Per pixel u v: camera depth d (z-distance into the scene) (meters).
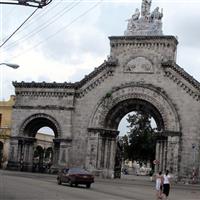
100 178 72.44
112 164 75.75
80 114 76.44
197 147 69.88
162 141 72.62
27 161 79.88
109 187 53.53
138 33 75.38
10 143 79.50
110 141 76.12
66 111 77.00
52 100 78.12
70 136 76.12
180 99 71.75
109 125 76.06
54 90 78.00
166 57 73.31
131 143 125.44
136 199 38.69
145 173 154.00
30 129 80.38
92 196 38.44
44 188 43.50
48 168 82.81
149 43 74.44
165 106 72.25
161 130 73.31
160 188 40.62
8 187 41.09
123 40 75.69
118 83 75.25
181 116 71.38
